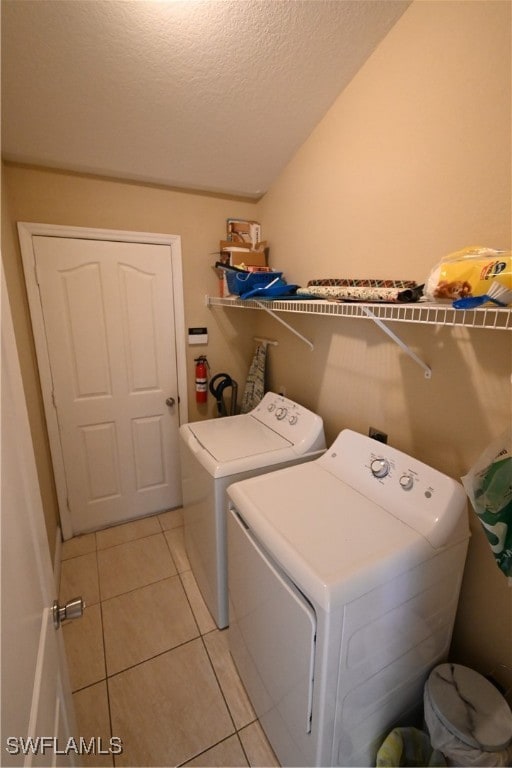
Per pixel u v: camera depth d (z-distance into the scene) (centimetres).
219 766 118
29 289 187
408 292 103
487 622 119
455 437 123
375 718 107
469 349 115
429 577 104
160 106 153
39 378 200
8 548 54
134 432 236
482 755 92
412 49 122
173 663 150
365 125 144
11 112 146
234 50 131
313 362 194
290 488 129
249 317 256
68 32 120
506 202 102
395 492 119
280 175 206
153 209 211
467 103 108
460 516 108
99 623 167
